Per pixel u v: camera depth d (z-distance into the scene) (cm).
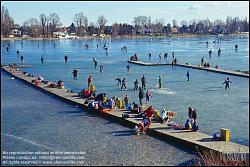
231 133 3031
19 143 2912
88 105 3975
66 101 4416
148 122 3180
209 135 2989
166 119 3347
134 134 3147
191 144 2788
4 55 11869
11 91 5106
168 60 9462
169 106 4044
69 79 6262
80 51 13550
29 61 9681
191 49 13912
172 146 2855
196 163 2517
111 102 3844
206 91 4947
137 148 2816
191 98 4472
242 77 6234
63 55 11656
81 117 3703
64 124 3450
